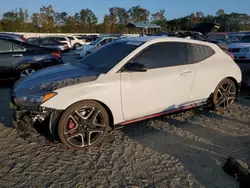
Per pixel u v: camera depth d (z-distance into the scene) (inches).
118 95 134.2
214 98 181.3
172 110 159.0
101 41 582.9
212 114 185.9
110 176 109.3
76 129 127.7
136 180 106.9
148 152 130.1
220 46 201.6
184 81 158.4
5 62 257.1
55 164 117.6
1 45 257.6
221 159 123.8
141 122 169.3
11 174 109.3
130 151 130.9
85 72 141.9
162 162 120.9
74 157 124.0
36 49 275.1
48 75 143.9
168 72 151.5
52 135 124.4
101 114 132.6
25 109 122.7
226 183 105.3
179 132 154.6
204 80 169.5
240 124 167.8
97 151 130.3
